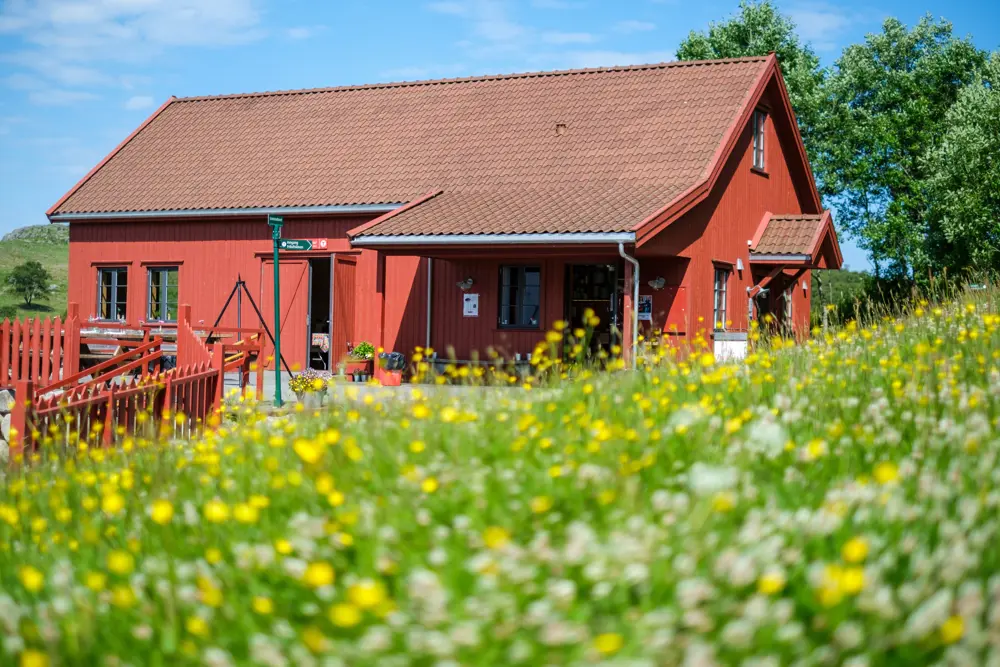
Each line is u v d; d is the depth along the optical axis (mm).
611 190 19016
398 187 21500
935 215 36000
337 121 24703
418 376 8625
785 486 4762
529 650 3422
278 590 4266
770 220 22438
